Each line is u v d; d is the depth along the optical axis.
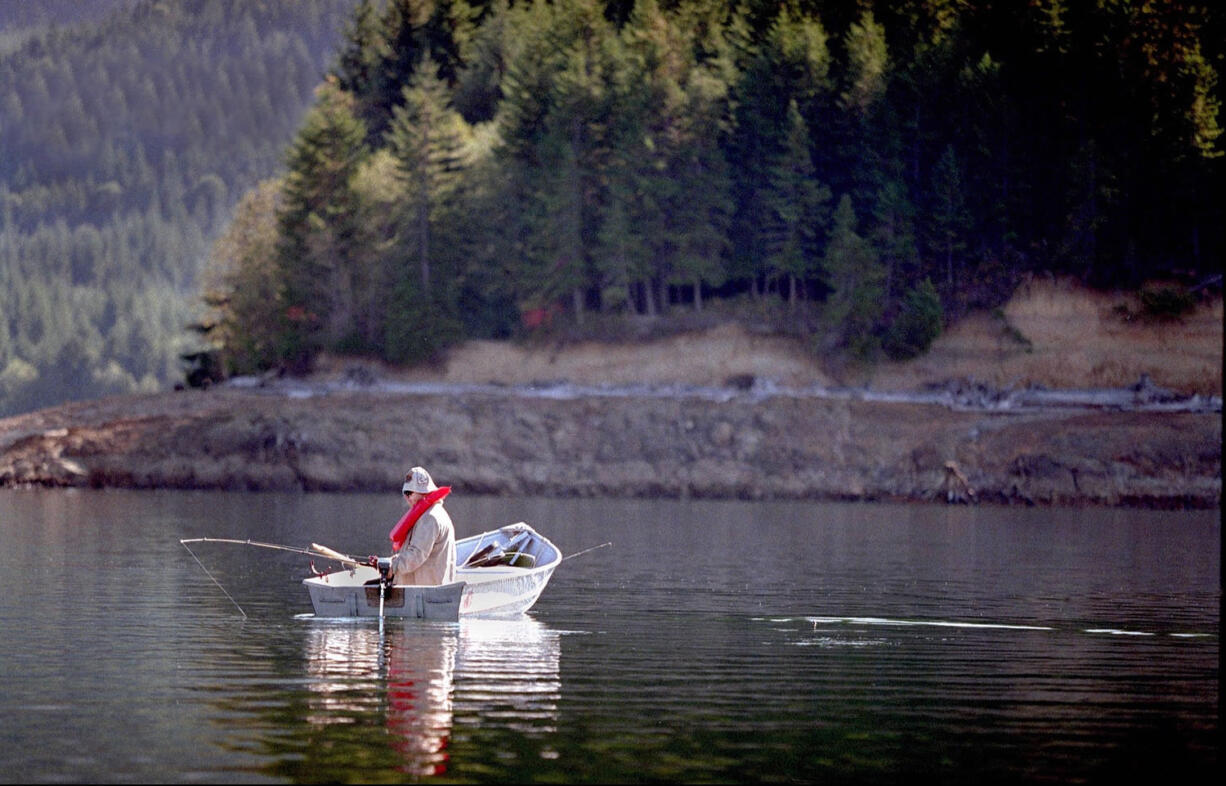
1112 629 25.95
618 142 106.12
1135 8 109.81
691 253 106.25
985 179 106.62
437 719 16.88
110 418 88.81
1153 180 104.69
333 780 13.99
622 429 86.06
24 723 16.39
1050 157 107.25
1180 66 107.38
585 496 82.12
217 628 24.08
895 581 34.19
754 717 17.41
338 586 25.22
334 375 104.94
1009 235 103.88
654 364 99.81
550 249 104.06
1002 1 115.94
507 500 76.00
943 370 98.00
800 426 86.00
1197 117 105.56
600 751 15.45
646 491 82.56
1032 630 25.67
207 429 84.19
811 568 37.44
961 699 18.80
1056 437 82.81
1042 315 100.44
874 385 97.69
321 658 20.98
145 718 16.70
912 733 16.66
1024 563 40.03
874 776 14.66
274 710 17.22
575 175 105.50
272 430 83.75
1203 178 103.81
